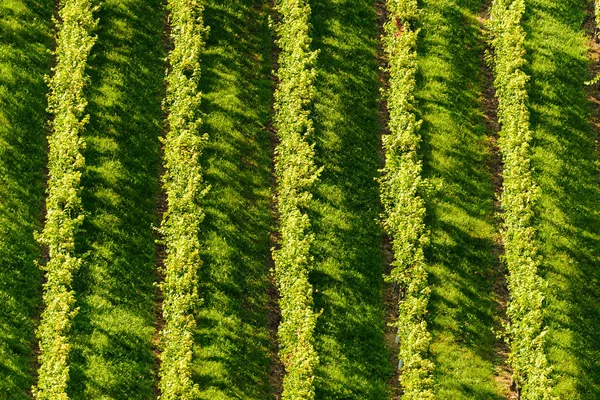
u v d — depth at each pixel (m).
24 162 43.62
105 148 44.81
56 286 39.31
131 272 41.25
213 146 45.62
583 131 47.72
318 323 40.53
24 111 45.19
